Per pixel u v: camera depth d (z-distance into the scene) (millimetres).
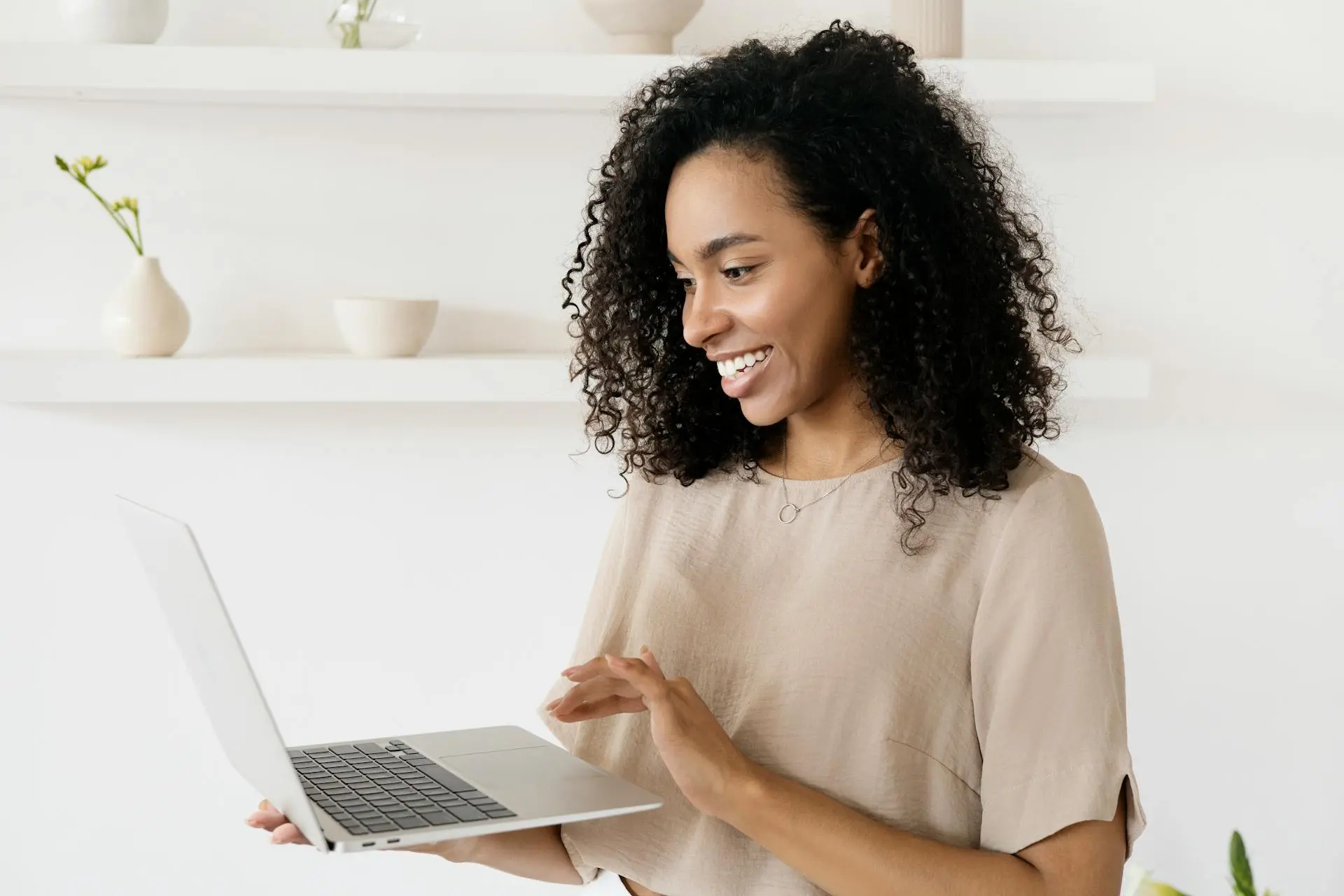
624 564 1190
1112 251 1983
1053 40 1953
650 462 1186
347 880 2004
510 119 1921
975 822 1012
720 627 1099
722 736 964
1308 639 2059
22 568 1903
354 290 1921
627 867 1108
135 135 1864
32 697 1922
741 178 1014
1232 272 2002
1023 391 1070
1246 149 1987
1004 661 980
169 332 1745
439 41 1890
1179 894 1898
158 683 1945
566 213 1941
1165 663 2051
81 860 1954
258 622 1960
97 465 1905
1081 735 944
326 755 1135
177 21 1834
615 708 1094
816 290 1025
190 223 1886
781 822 940
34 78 1649
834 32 1100
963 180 1048
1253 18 1972
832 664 1018
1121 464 2021
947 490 1012
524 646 2010
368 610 1979
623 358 1211
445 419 1965
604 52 1914
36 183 1849
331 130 1898
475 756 1131
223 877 1982
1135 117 1970
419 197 1922
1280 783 2068
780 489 1119
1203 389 2014
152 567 1000
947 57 1809
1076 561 977
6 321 1857
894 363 1038
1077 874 932
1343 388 2023
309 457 1947
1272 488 2035
